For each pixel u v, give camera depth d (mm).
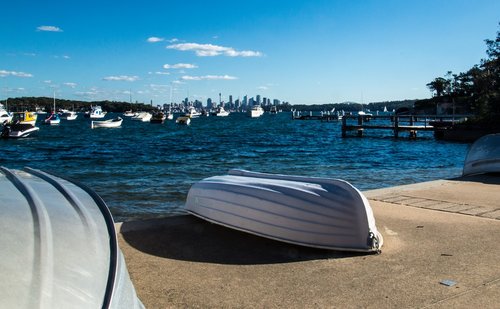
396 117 49438
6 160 27484
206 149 34312
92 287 2066
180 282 4109
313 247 4988
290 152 31297
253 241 5328
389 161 24609
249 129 77438
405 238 5461
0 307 1725
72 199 2756
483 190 8930
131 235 5570
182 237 5488
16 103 182500
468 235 5582
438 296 3748
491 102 45562
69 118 129875
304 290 3912
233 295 3818
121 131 70438
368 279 4145
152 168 21000
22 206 2406
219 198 5863
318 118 133500
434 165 22281
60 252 2129
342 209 4953
